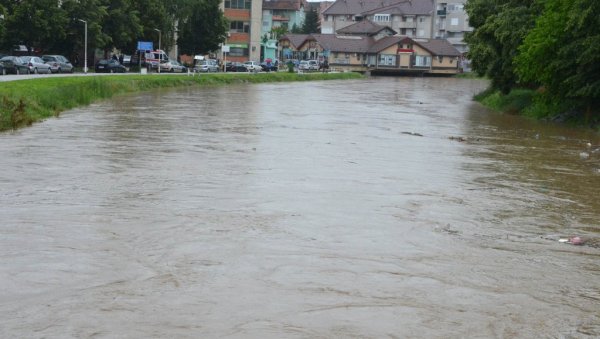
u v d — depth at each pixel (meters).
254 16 105.56
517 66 35.75
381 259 9.52
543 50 30.77
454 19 132.88
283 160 18.09
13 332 6.71
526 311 7.74
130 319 7.11
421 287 8.41
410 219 11.95
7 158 16.98
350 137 24.42
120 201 12.54
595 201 14.08
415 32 136.62
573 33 29.20
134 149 19.28
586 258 9.93
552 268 9.40
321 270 8.92
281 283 8.37
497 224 11.86
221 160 17.70
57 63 52.41
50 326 6.88
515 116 37.56
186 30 81.44
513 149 22.53
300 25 151.25
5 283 8.07
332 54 121.12
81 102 34.81
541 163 19.36
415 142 23.69
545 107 35.44
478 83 97.19
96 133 22.75
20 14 54.78
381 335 6.93
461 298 8.09
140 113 31.25
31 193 13.04
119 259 9.10
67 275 8.41
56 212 11.59
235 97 46.44
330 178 15.61
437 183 15.58
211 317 7.23
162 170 15.92
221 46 93.12
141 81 51.09
